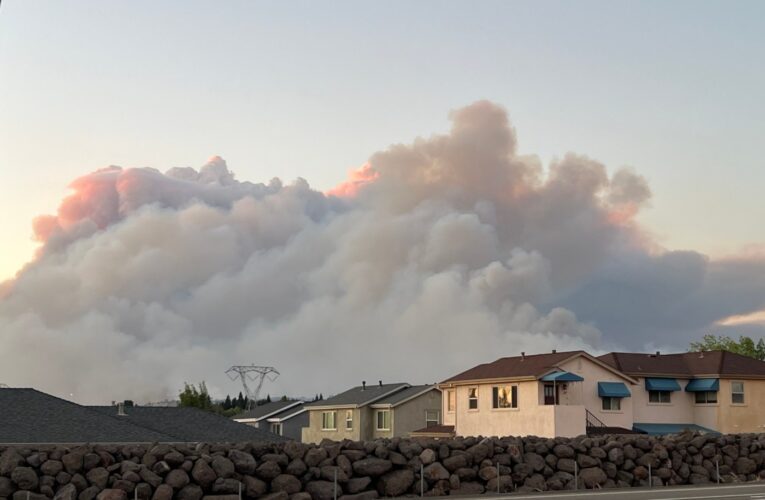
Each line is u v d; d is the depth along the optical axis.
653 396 64.25
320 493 25.05
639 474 31.38
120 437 40.44
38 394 43.66
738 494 27.16
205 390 106.88
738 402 64.06
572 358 60.25
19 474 22.48
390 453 26.89
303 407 97.69
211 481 23.72
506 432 60.00
